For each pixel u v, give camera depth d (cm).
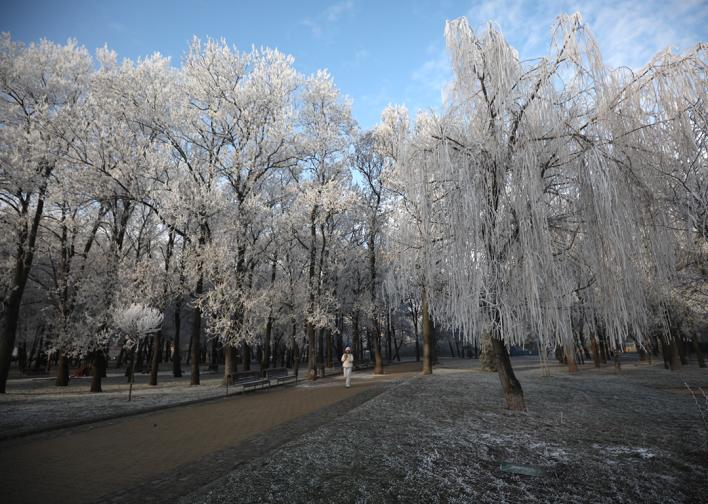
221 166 2005
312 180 2384
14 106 1717
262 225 2133
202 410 1121
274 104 2112
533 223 728
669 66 723
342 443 648
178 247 2167
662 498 434
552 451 606
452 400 1091
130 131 1961
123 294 1841
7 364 1588
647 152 726
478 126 823
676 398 1170
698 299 1313
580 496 438
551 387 1432
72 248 1980
